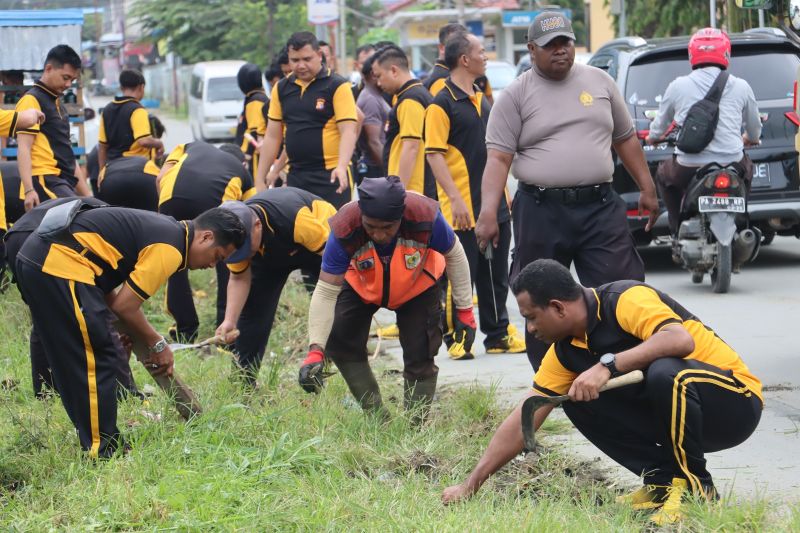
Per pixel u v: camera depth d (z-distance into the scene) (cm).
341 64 6088
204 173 1188
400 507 685
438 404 954
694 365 675
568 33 924
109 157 1645
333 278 851
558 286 674
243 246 882
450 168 1192
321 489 723
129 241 807
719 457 812
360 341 906
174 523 673
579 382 664
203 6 7812
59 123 1431
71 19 1827
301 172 1430
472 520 649
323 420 864
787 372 1048
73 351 807
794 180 1569
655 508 691
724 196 1407
